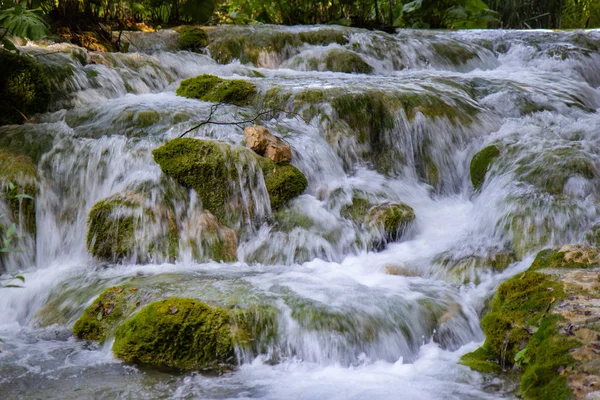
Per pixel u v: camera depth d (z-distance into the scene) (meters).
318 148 5.51
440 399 2.98
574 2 13.09
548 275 3.67
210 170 4.87
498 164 5.43
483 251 4.51
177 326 3.40
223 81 6.34
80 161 5.11
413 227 5.02
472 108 6.30
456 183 5.88
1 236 4.60
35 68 5.84
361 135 5.84
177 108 5.82
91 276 4.36
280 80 6.82
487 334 3.47
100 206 4.66
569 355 2.89
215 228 4.75
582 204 4.62
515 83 7.12
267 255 4.69
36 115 5.84
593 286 3.48
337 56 8.17
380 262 4.62
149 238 4.64
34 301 4.21
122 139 5.21
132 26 8.94
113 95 6.58
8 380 3.16
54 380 3.17
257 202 4.91
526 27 12.84
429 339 3.67
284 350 3.44
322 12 10.89
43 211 4.87
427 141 5.91
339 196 5.15
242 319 3.49
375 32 9.05
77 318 3.92
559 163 5.04
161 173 4.91
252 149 5.15
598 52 8.98
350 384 3.15
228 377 3.23
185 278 4.13
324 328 3.48
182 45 8.46
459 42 8.98
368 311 3.66
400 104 5.99
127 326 3.51
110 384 3.13
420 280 4.34
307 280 4.13
